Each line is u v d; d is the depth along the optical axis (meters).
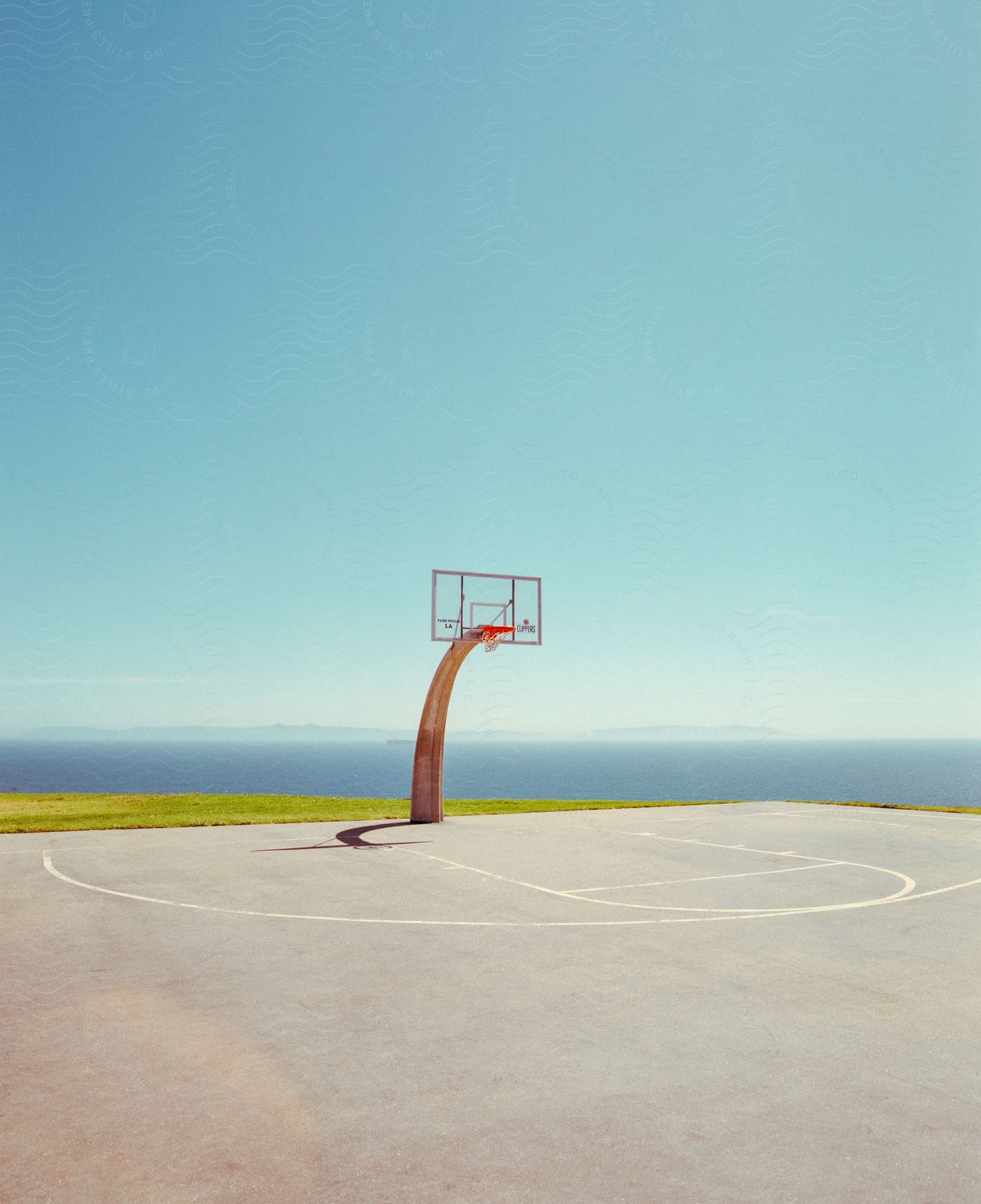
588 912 9.73
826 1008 6.21
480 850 15.20
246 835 17.39
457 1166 3.90
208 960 7.59
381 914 9.65
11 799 26.03
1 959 7.60
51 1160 3.95
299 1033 5.67
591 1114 4.44
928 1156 4.00
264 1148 4.07
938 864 13.59
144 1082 4.86
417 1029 5.76
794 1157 3.98
